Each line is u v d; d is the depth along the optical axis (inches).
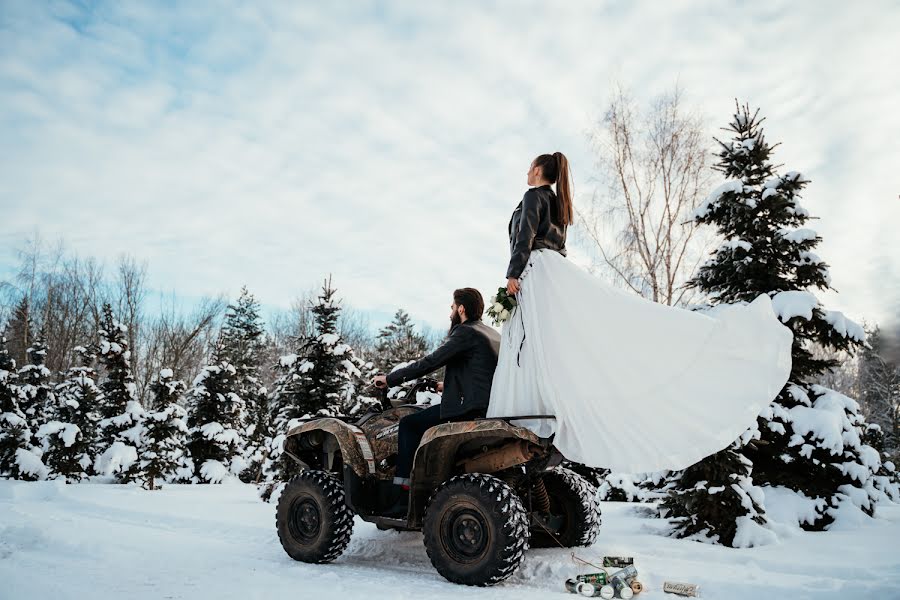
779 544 228.7
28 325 1366.9
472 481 169.9
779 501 298.7
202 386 733.9
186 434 669.3
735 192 345.7
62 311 1596.9
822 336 327.9
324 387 478.0
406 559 210.4
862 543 229.8
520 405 177.8
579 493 211.5
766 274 335.9
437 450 183.8
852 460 310.3
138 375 1583.4
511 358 181.5
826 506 294.8
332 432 204.4
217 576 169.0
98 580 159.5
